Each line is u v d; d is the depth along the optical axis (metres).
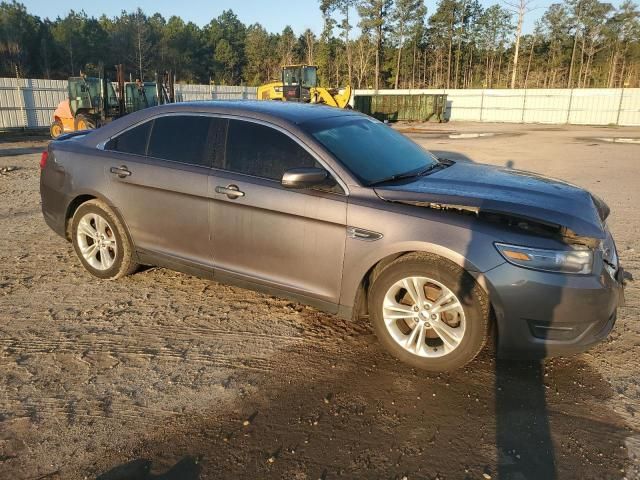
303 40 88.75
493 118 42.53
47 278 4.98
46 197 5.09
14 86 28.14
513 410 3.05
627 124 37.22
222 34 95.38
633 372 3.45
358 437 2.81
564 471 2.57
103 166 4.61
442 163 4.59
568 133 28.23
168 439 2.77
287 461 2.62
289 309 4.38
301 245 3.69
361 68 73.19
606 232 3.59
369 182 3.63
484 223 3.22
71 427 2.85
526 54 79.50
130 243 4.62
